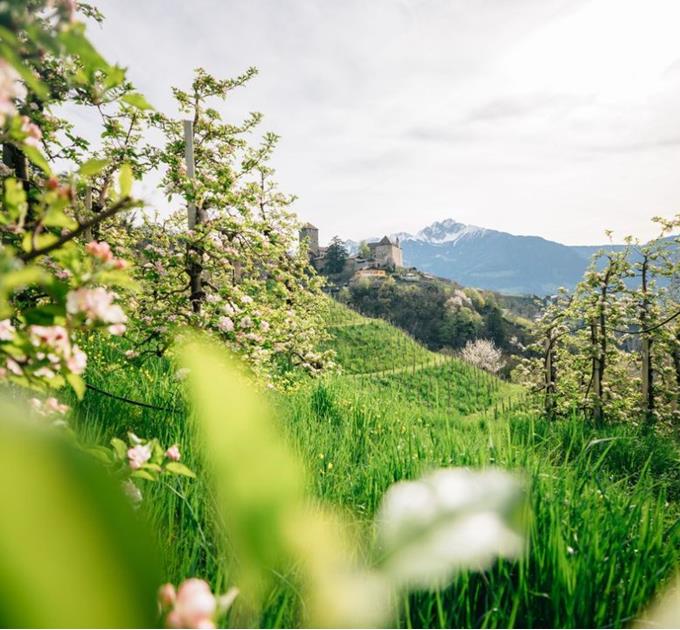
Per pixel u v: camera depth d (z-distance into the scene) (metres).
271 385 6.02
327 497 2.67
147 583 0.15
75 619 0.14
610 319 14.37
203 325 4.89
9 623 0.13
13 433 0.14
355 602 0.21
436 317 95.38
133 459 1.79
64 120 4.34
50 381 1.39
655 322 14.41
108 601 0.14
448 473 0.27
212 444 0.20
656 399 15.78
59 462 0.14
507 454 3.20
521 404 14.47
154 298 5.75
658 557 2.24
